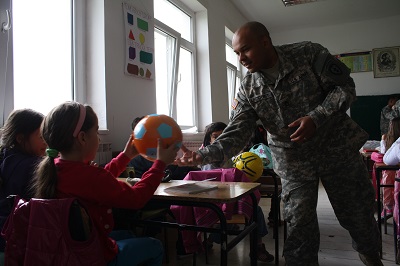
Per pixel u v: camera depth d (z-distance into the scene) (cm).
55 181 104
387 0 613
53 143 106
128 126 294
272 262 230
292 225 152
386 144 321
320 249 251
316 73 144
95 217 107
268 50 142
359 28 732
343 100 131
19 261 96
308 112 146
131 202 109
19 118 137
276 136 155
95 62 273
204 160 135
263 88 152
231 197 132
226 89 557
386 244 258
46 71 247
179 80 432
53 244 90
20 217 96
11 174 128
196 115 486
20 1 225
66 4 265
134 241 122
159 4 401
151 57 326
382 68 719
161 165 120
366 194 154
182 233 197
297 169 152
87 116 110
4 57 202
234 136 150
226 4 574
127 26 294
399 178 235
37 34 239
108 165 142
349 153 150
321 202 416
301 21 717
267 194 276
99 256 95
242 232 148
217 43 524
